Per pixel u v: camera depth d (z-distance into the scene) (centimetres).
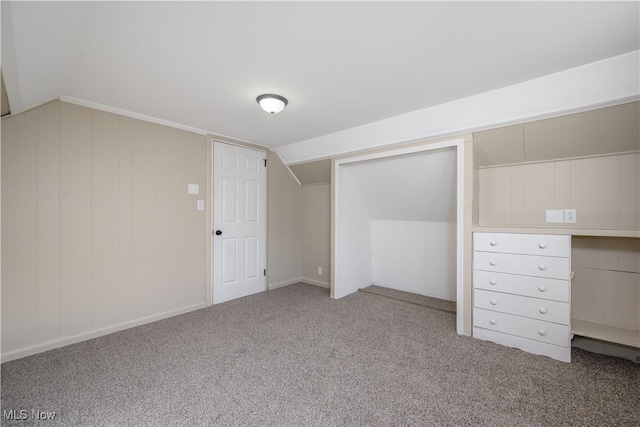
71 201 236
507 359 209
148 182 282
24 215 214
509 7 133
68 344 233
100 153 251
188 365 202
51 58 162
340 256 359
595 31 151
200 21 141
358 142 318
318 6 132
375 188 361
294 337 247
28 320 216
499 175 266
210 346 231
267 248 399
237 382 182
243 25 145
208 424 146
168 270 297
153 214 285
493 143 247
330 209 382
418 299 349
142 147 277
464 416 151
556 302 208
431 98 237
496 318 234
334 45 164
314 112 269
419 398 166
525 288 221
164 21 140
